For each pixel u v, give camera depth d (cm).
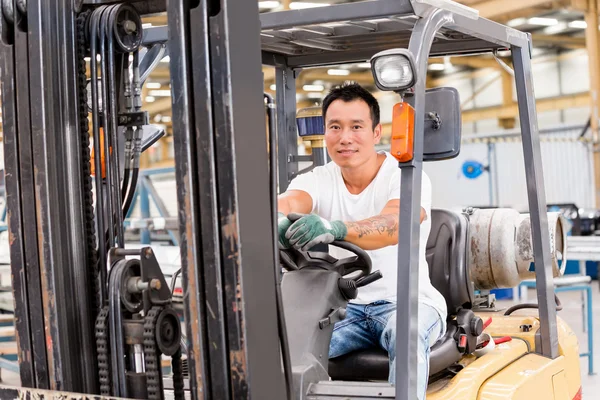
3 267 561
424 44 223
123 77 210
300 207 293
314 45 313
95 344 201
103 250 202
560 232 358
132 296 195
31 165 194
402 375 213
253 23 185
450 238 325
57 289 193
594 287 1198
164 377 271
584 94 1777
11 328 599
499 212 352
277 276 190
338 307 248
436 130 311
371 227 251
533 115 318
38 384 196
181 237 178
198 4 177
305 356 232
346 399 221
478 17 267
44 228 192
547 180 1794
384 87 213
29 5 194
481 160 1677
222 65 176
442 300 287
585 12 1639
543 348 325
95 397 181
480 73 1939
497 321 350
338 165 290
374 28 288
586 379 638
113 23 201
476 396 271
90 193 203
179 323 195
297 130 355
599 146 1695
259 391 179
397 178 284
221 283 177
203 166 177
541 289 322
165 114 2142
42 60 193
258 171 184
